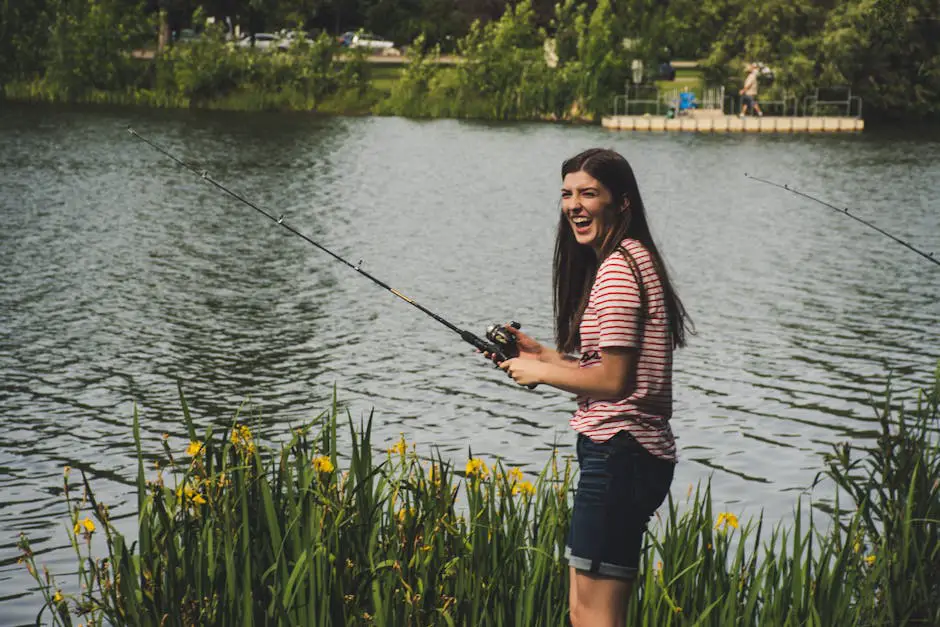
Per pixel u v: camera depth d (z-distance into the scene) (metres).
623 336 3.97
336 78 58.72
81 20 58.53
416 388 12.99
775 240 23.97
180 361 14.02
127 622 4.27
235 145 41.38
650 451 3.99
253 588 4.41
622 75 56.00
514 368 4.14
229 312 16.75
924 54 56.31
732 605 4.69
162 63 58.88
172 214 26.27
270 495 4.52
